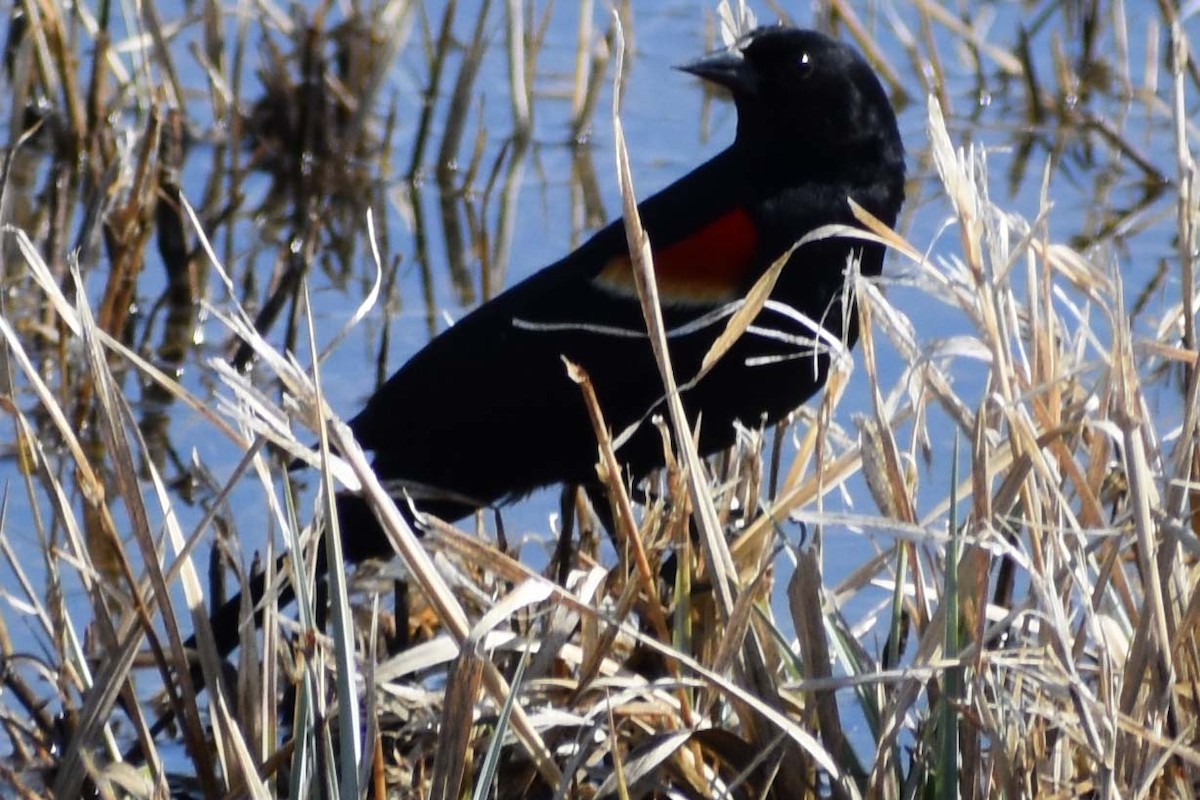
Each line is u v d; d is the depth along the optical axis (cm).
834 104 826
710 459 912
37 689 817
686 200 852
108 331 1158
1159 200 1342
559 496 1016
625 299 826
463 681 580
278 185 1423
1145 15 1597
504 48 1602
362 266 1288
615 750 585
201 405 660
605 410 838
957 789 593
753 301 677
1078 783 615
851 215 833
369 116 1492
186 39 1567
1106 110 1489
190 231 1326
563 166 1438
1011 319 680
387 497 591
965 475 845
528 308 838
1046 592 573
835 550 938
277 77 1448
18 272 1231
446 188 1408
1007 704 596
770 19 1570
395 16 1468
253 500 984
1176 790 612
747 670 627
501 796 649
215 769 698
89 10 1571
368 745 579
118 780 628
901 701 596
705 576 709
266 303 1184
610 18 1561
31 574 894
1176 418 964
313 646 606
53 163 1404
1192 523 676
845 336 675
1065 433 634
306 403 622
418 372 848
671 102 1524
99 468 1008
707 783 630
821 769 632
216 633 768
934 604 701
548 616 704
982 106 1516
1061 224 1300
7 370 733
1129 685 588
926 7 1493
